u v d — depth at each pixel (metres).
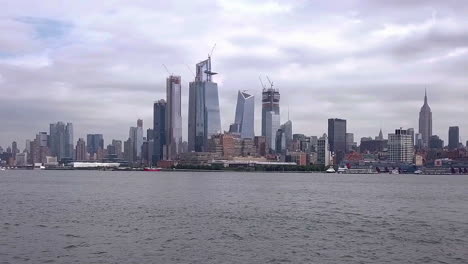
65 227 112.38
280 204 178.38
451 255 83.88
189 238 98.81
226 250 87.25
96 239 96.31
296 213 146.75
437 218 136.50
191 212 146.38
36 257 80.25
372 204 182.75
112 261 78.19
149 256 81.88
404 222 126.81
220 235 102.81
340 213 148.25
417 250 87.88
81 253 83.44
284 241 96.19
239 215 139.38
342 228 114.50
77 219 127.44
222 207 163.62
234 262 78.19
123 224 118.19
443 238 100.31
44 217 131.62
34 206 164.12
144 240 95.94
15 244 90.56
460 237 101.69
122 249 87.06
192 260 79.38
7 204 171.75
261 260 79.69
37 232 104.50
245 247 90.00
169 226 115.38
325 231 109.50
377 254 84.50
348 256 82.81
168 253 84.31
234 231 108.38
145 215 137.50
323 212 150.75
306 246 91.19
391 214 146.62
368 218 135.50
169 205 169.62
